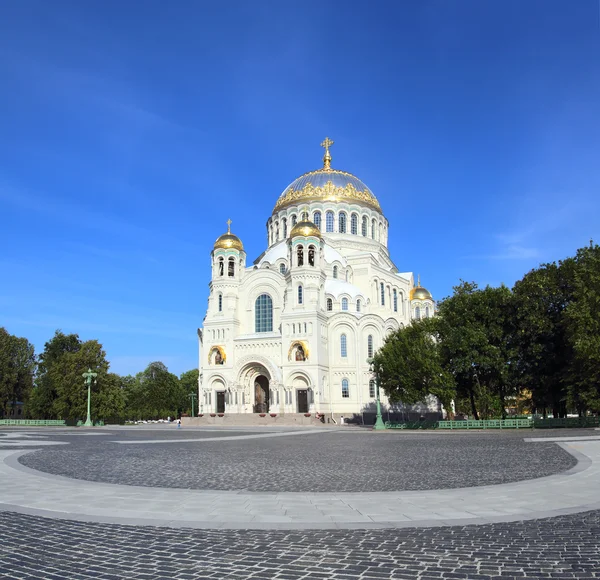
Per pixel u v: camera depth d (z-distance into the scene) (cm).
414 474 2580
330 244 12369
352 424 10119
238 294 11269
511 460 3122
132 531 1493
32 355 13538
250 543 1357
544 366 7119
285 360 10306
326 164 13888
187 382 18412
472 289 7800
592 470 2578
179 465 3084
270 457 3531
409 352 7494
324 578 1095
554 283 7038
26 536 1452
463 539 1372
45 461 3331
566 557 1216
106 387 11156
